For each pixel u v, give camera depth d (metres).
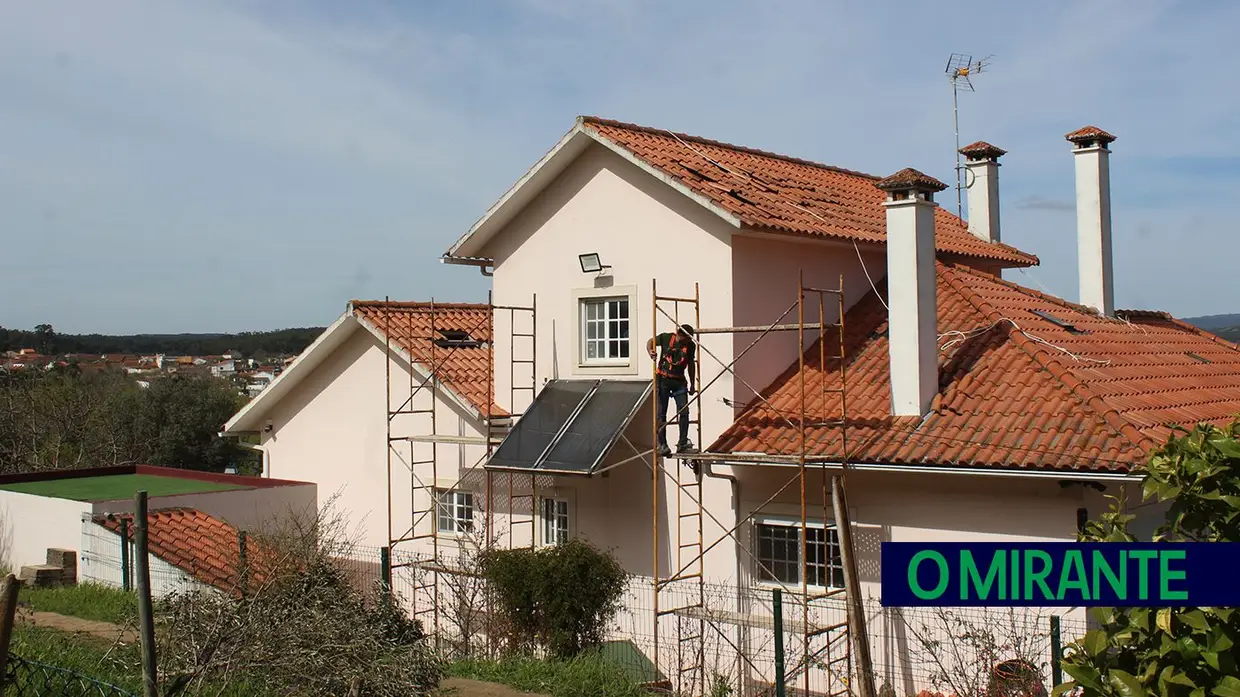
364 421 21.56
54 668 9.45
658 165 17.08
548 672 13.10
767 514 15.96
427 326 21.55
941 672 13.05
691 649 15.45
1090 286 21.48
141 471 26.44
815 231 17.03
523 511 18.86
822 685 15.11
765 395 16.91
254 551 16.12
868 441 14.62
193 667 9.77
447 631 17.03
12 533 20.58
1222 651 5.70
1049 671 12.58
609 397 17.41
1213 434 6.14
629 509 17.53
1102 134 21.41
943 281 18.36
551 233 18.91
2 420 40.53
